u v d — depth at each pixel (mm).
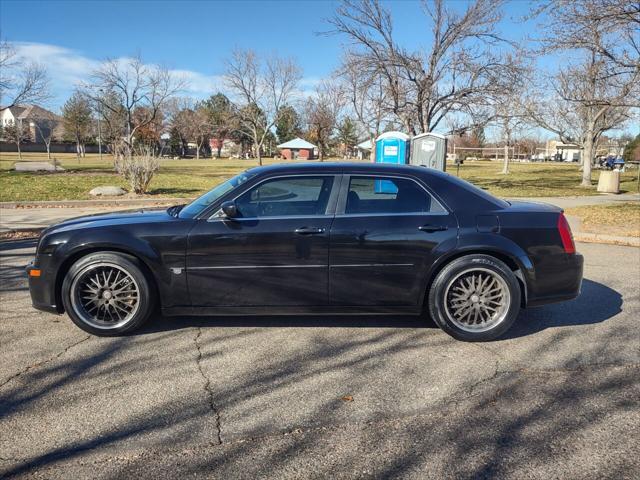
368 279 4336
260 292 4348
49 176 23281
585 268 7219
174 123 82375
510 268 4457
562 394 3412
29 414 3123
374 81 22234
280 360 3955
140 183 16719
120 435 2902
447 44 20688
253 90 42281
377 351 4148
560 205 15352
